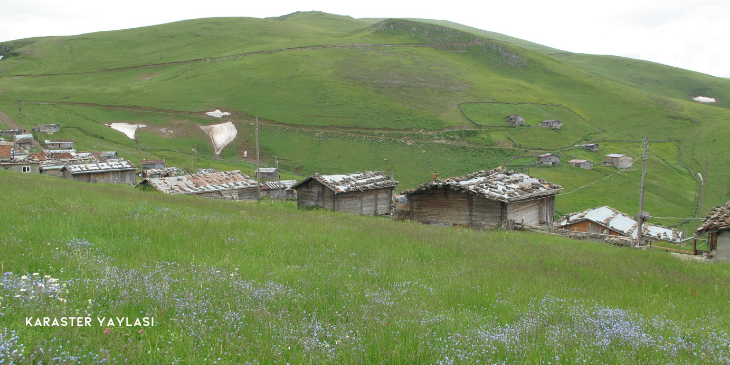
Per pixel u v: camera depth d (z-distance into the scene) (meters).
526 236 24.78
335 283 9.42
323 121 162.62
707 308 11.05
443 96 198.88
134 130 151.88
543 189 34.22
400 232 19.88
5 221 11.88
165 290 7.42
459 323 7.55
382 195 41.75
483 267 13.19
